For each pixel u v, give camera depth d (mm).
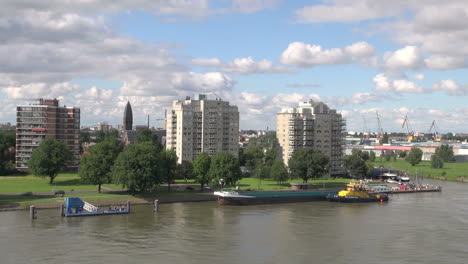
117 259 134625
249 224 187375
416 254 145500
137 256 137875
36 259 133375
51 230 167375
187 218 196500
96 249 144250
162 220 190250
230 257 139000
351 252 146875
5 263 129625
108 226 176125
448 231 177875
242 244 154250
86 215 194500
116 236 160750
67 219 187125
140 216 198250
